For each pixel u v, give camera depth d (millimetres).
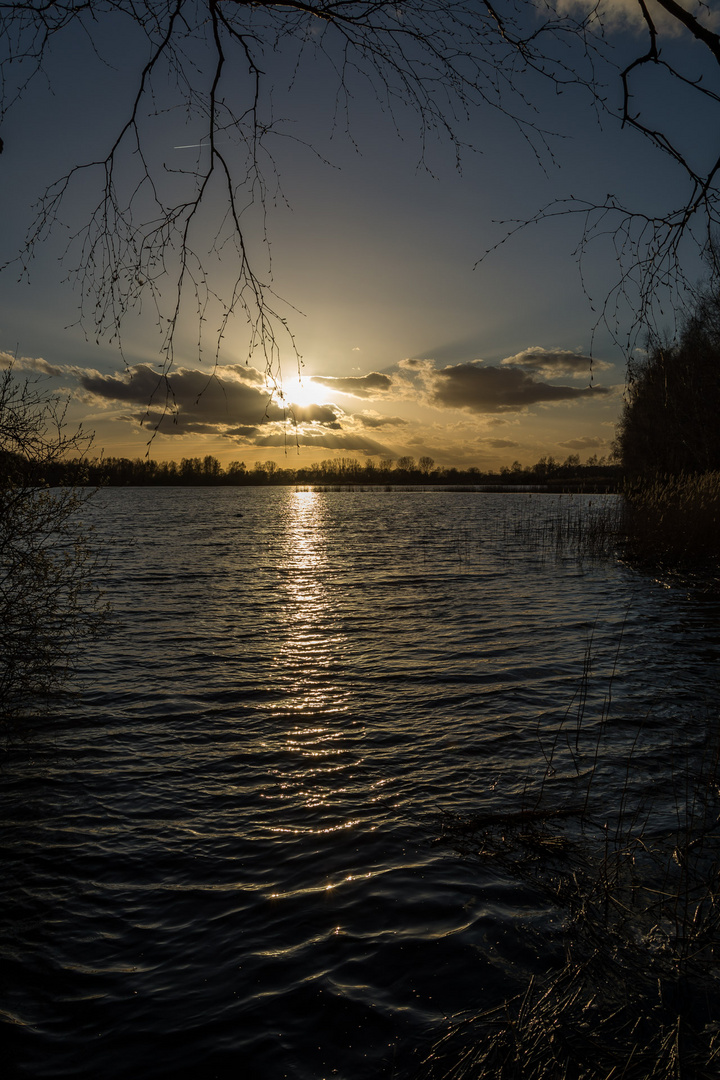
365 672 9406
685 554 20422
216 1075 2922
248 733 7156
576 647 10656
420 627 12336
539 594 15852
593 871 4379
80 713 7777
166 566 21531
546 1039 2982
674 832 4867
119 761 6461
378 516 52844
